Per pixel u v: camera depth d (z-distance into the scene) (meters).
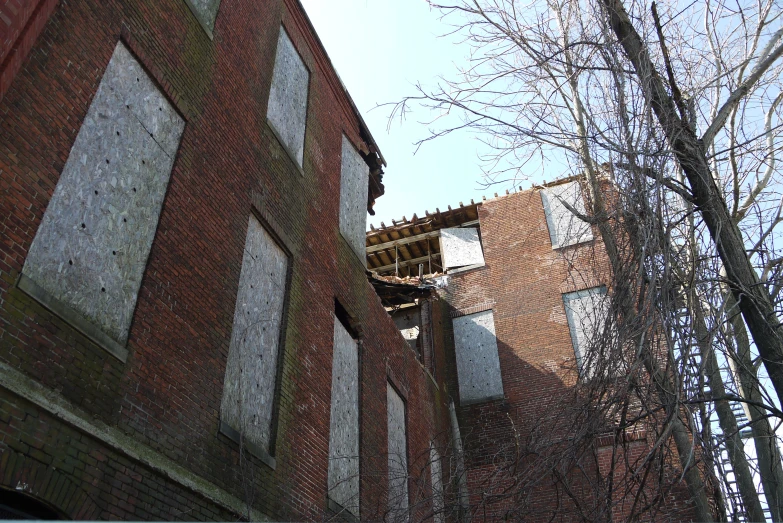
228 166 9.89
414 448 15.33
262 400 9.60
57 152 6.56
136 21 8.37
